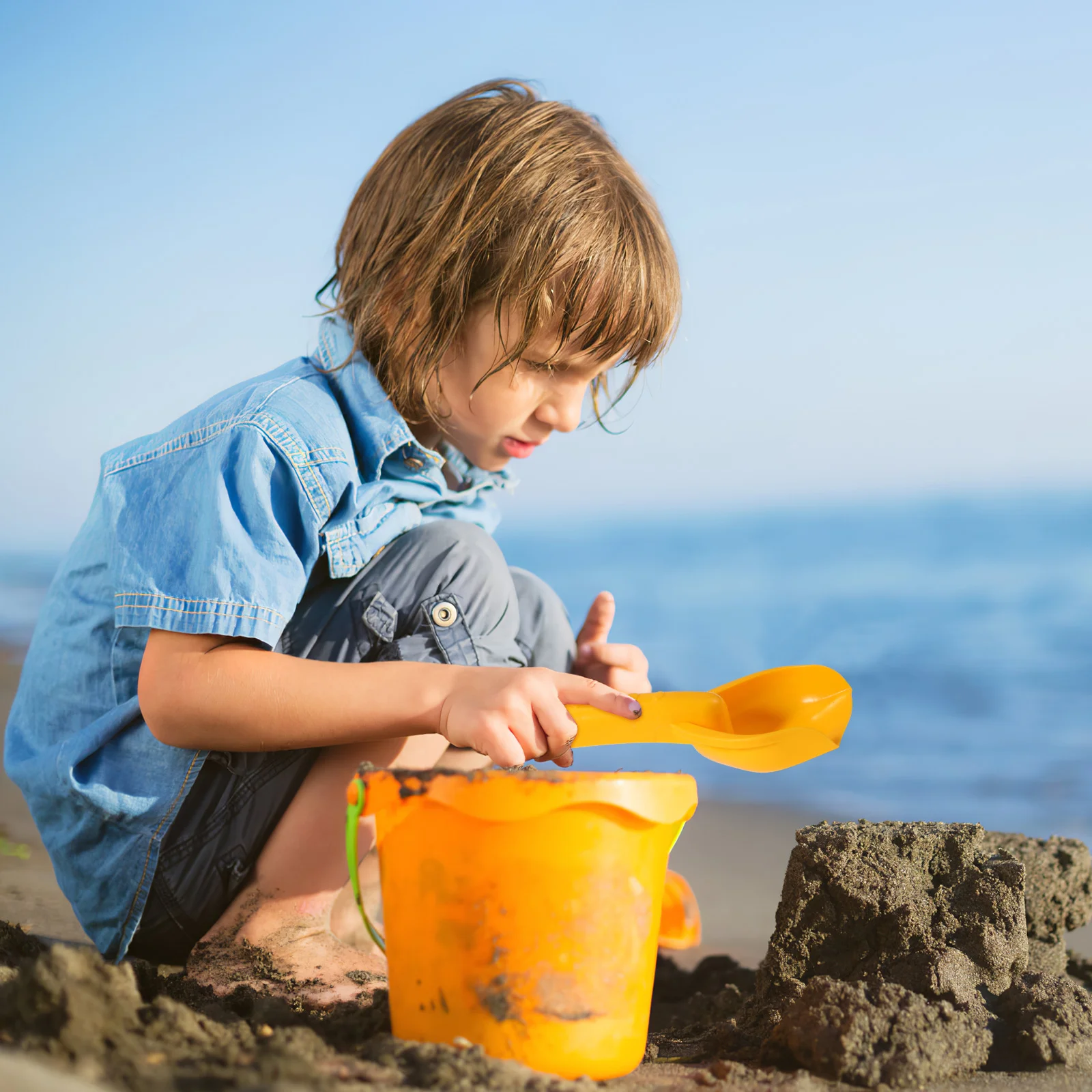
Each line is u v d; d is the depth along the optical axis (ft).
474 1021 3.58
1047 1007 4.34
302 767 4.96
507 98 6.22
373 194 6.27
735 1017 4.73
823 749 4.50
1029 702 23.61
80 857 5.12
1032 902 5.56
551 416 5.87
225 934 4.99
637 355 6.08
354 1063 3.36
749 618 40.57
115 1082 3.00
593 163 5.98
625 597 46.91
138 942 5.16
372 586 5.22
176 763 4.92
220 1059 3.25
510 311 5.52
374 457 5.46
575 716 4.53
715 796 14.58
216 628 4.58
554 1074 3.58
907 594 42.57
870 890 4.61
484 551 5.48
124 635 5.15
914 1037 4.01
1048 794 15.35
